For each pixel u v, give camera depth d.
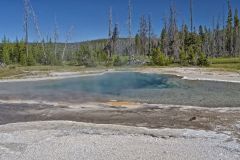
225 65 58.25
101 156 10.93
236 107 19.70
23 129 14.85
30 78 40.72
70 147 11.95
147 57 80.00
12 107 20.66
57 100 23.23
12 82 36.94
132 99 23.34
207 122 15.85
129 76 43.50
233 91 27.03
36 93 27.20
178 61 68.06
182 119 16.58
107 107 20.25
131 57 71.31
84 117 17.47
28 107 20.61
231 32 90.62
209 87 30.08
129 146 12.00
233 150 11.52
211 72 44.75
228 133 13.85
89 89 29.73
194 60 61.72
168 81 36.16
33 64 69.75
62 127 15.16
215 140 12.80
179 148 11.74
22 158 10.84
